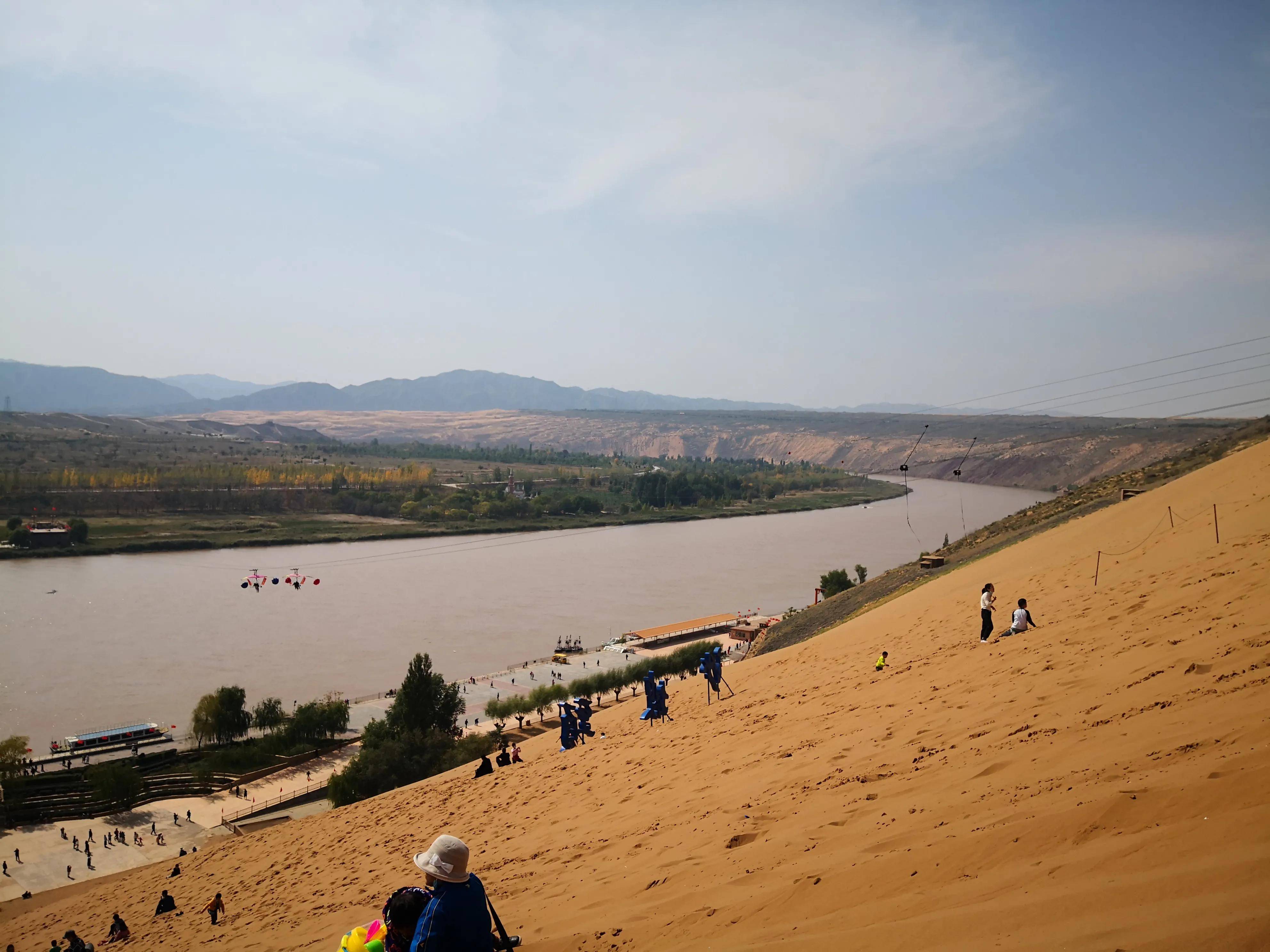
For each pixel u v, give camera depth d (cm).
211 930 1967
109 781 6053
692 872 1118
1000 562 4834
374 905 1620
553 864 1458
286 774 6906
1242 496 3328
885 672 2411
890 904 777
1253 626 1351
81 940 2423
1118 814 760
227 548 17525
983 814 927
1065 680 1472
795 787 1385
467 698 8725
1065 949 566
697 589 14438
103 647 10169
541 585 14600
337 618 11944
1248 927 491
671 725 2812
